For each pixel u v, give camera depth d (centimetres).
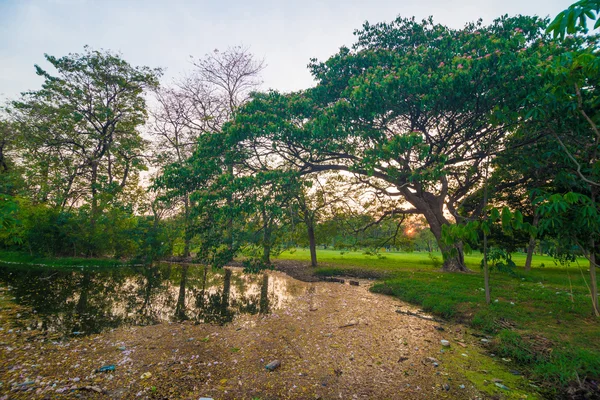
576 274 1933
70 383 532
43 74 2650
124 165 2994
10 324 846
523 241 2305
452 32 1403
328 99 1554
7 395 484
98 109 2781
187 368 611
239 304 1220
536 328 789
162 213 2508
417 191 1738
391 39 1575
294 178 1498
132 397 495
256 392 523
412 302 1225
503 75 1020
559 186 1101
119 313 1035
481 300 1057
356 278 2011
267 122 1327
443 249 962
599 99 665
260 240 1780
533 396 528
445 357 686
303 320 972
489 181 1586
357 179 2102
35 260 2250
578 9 289
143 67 2939
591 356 599
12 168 3003
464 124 1323
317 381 567
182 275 2069
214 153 1509
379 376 590
